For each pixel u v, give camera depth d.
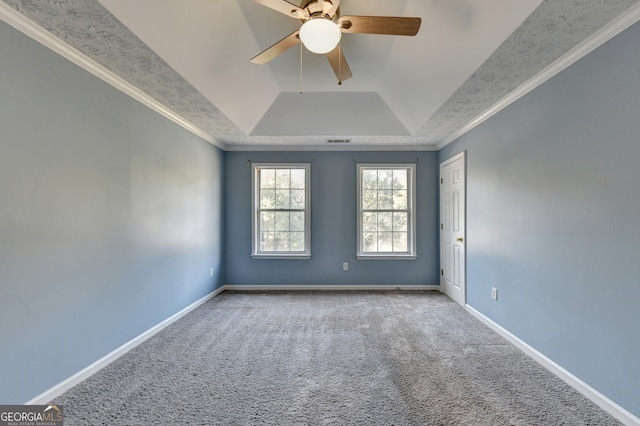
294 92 3.48
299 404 1.80
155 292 2.84
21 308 1.65
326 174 4.53
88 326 2.08
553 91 2.12
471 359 2.34
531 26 1.67
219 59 2.38
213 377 2.09
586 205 1.86
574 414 1.70
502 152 2.76
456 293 3.83
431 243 4.48
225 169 4.53
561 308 2.06
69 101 1.93
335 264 4.52
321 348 2.54
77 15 1.60
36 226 1.73
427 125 3.46
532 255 2.36
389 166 4.50
